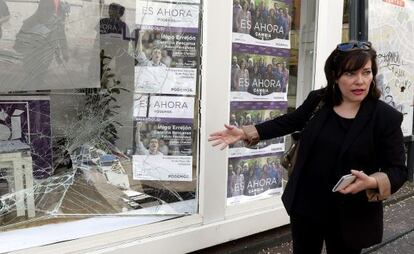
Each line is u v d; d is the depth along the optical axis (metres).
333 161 2.03
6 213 2.75
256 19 3.38
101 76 2.89
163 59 3.03
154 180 3.14
